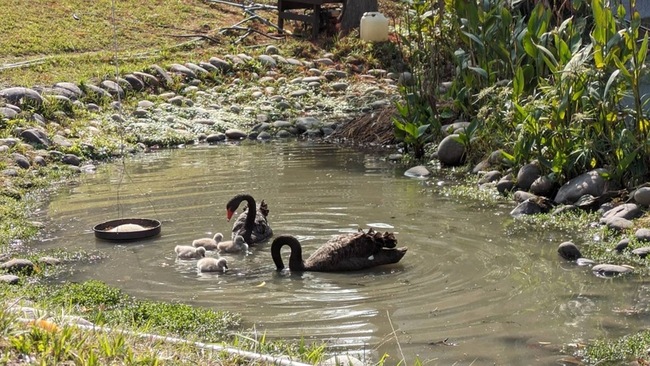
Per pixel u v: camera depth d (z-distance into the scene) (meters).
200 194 12.79
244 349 6.55
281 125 18.06
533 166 12.50
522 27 14.32
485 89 13.39
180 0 25.06
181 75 20.17
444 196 12.52
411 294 8.62
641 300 8.38
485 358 7.10
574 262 9.55
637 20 11.44
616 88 11.66
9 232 10.81
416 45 18.80
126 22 23.03
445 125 15.46
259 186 13.20
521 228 10.85
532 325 7.79
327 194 12.66
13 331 5.73
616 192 11.38
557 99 12.06
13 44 20.48
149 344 6.08
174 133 17.34
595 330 7.65
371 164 14.84
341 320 7.93
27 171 14.07
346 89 20.64
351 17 23.55
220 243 10.16
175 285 8.96
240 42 22.83
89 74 19.11
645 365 6.88
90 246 10.35
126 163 15.30
